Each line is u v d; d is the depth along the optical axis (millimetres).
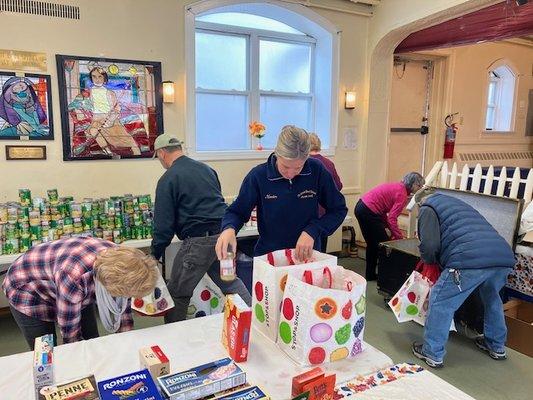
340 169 4891
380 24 4578
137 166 3719
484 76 6098
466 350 2781
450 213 2418
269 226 1994
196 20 4059
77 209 3137
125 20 3521
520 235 2912
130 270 1363
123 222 3293
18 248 2982
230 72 4395
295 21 4512
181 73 3814
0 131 3215
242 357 1305
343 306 1291
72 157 3461
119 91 3564
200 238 2371
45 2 3236
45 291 1678
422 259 2607
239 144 4559
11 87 3203
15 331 3055
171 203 2359
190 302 2584
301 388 1054
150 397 978
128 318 1668
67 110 3398
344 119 4809
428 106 5840
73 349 1350
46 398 961
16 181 3324
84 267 1506
